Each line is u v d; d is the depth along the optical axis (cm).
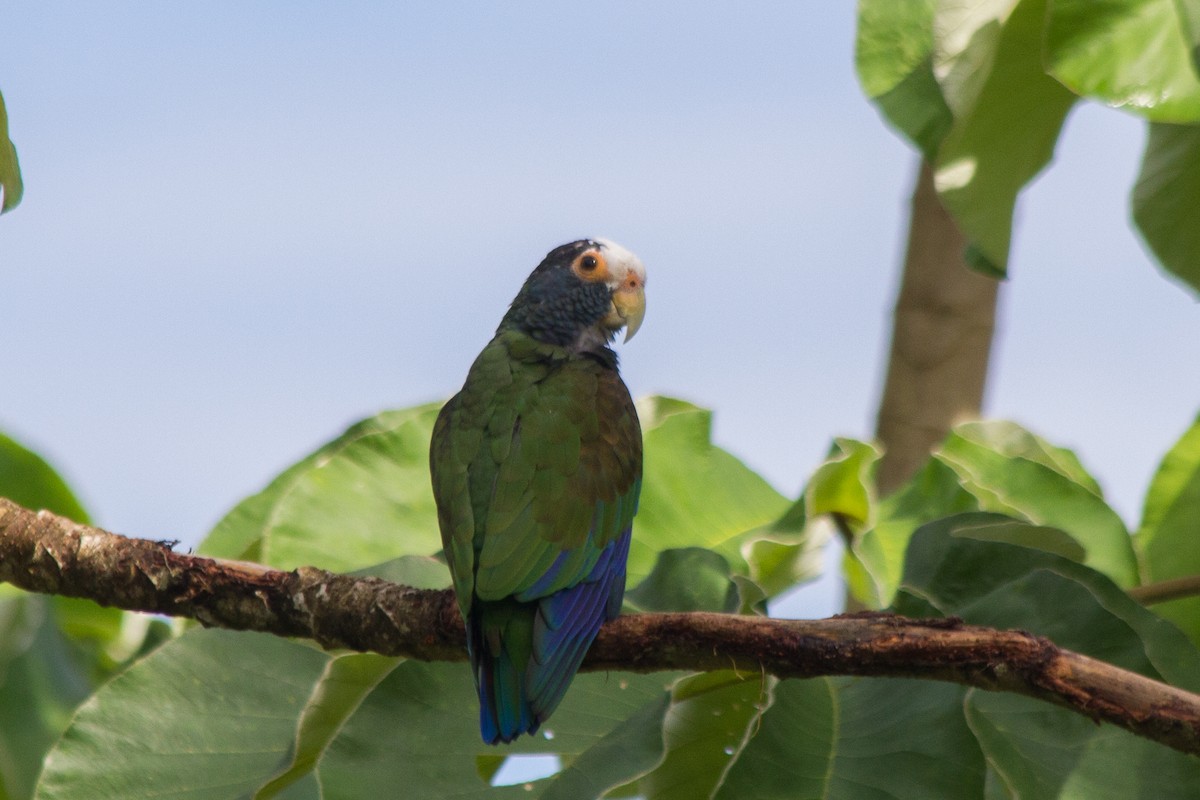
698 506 958
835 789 647
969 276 1162
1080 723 680
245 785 732
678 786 738
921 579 750
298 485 936
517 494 828
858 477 911
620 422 894
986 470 984
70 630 1214
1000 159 870
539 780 715
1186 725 587
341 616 750
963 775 636
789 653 658
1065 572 741
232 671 775
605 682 772
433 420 975
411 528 937
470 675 754
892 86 862
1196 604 962
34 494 1190
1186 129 969
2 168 718
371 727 723
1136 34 775
